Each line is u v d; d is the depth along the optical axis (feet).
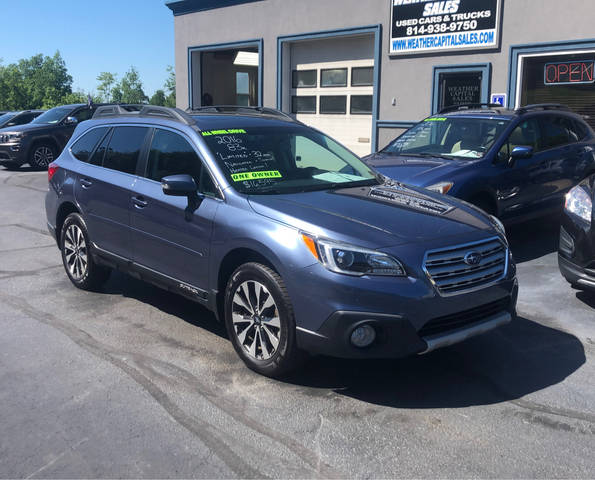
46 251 24.43
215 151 14.96
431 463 10.02
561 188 26.53
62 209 19.66
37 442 10.53
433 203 14.46
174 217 14.96
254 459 10.09
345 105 48.83
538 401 12.18
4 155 55.83
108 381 12.85
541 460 10.12
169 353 14.35
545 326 16.25
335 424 11.23
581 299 18.39
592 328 16.10
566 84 36.55
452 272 12.12
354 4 45.57
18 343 14.87
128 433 10.83
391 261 11.64
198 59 60.90
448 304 11.88
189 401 12.01
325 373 13.34
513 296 13.30
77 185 18.58
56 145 57.47
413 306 11.51
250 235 12.87
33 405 11.80
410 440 10.71
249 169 14.74
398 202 14.15
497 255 13.12
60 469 9.78
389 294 11.42
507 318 13.00
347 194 14.40
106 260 17.84
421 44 41.96
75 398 12.10
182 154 15.56
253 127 16.30
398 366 13.76
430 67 41.88
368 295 11.41
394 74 43.93
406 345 11.55
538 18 36.60
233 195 13.87
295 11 49.78
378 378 13.15
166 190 13.96
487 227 13.44
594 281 16.62
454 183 21.42
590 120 35.91
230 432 10.91
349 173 16.25
